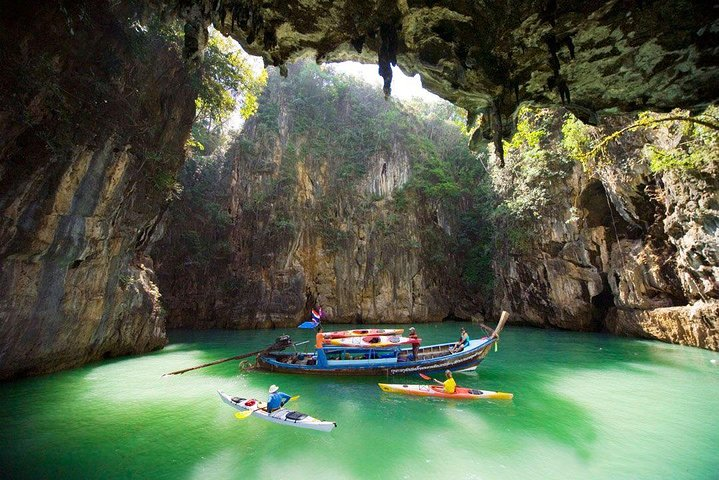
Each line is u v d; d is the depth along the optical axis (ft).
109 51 33.50
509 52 17.98
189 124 51.70
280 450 22.95
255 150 102.42
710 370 40.32
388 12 17.62
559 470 20.45
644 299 62.80
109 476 20.13
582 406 30.32
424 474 20.18
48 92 28.37
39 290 34.40
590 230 73.15
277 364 40.70
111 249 43.42
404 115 117.19
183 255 96.48
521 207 80.53
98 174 36.52
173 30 42.42
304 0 17.65
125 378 39.04
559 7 15.53
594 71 18.71
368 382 37.11
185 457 22.17
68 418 27.91
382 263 102.32
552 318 82.94
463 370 41.88
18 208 29.94
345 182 106.83
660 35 16.47
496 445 23.50
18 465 21.20
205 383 37.29
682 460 21.35
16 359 34.71
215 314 93.76
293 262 98.22
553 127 73.87
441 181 109.60
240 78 58.49
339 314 100.63
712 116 35.50
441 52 18.80
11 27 25.31
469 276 104.58
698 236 45.42
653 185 55.98
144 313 53.42
